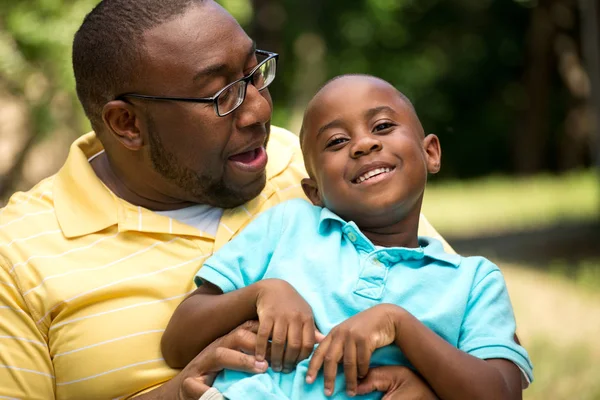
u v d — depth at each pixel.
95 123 3.21
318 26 23.16
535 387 5.93
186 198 3.16
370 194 2.89
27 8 9.06
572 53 21.89
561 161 22.50
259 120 3.04
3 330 2.92
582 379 6.02
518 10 23.08
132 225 3.03
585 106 21.91
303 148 3.12
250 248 2.95
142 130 3.05
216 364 2.66
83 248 3.00
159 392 2.79
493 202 16.94
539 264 10.51
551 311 7.98
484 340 2.68
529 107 22.59
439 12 23.45
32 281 2.95
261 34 12.90
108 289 2.92
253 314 2.73
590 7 11.84
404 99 3.09
